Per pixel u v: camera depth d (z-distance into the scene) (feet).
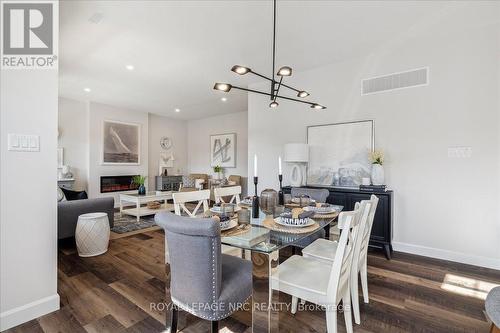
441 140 9.71
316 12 8.15
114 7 7.88
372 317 5.98
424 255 10.02
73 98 18.70
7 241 5.49
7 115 5.47
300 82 13.28
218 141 24.90
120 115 21.43
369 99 11.28
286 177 13.80
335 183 12.08
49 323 5.69
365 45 10.45
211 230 3.82
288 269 5.49
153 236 12.35
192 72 13.39
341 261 4.47
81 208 10.89
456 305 6.49
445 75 9.65
